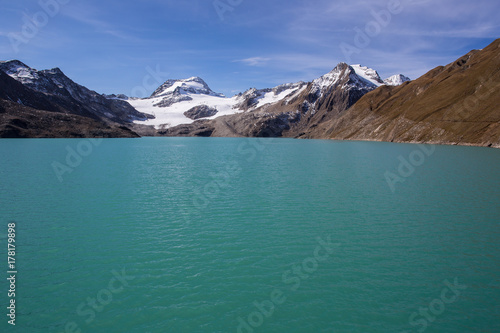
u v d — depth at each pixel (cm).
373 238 2975
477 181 5909
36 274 2261
